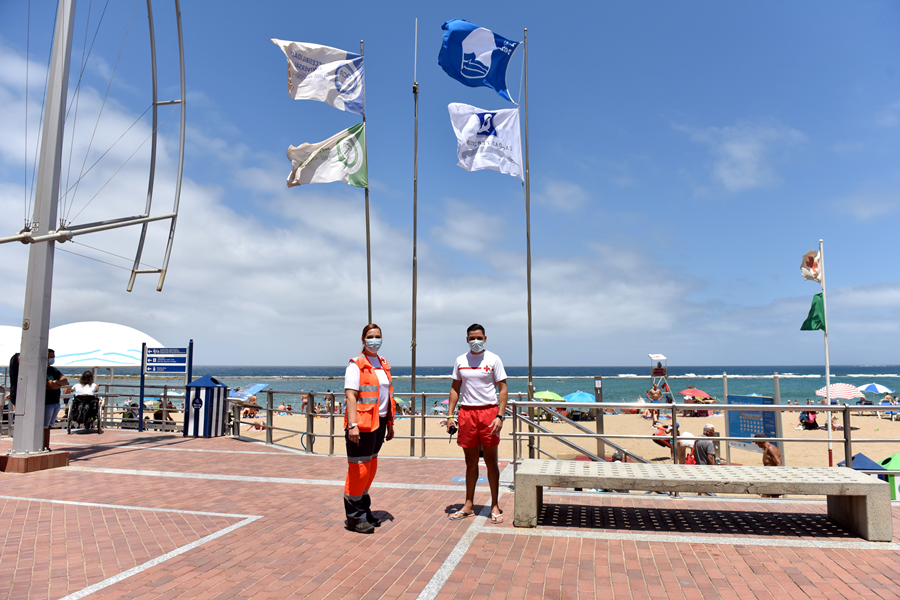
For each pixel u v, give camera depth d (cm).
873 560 425
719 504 601
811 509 580
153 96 1021
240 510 579
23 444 814
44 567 409
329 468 830
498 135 1226
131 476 766
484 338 548
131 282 983
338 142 1242
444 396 918
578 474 509
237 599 352
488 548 456
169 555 436
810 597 356
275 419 2367
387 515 559
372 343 525
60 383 899
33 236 835
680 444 945
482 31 1263
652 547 458
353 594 361
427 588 372
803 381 8362
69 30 878
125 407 1659
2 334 1571
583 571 404
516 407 627
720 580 386
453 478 745
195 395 1220
